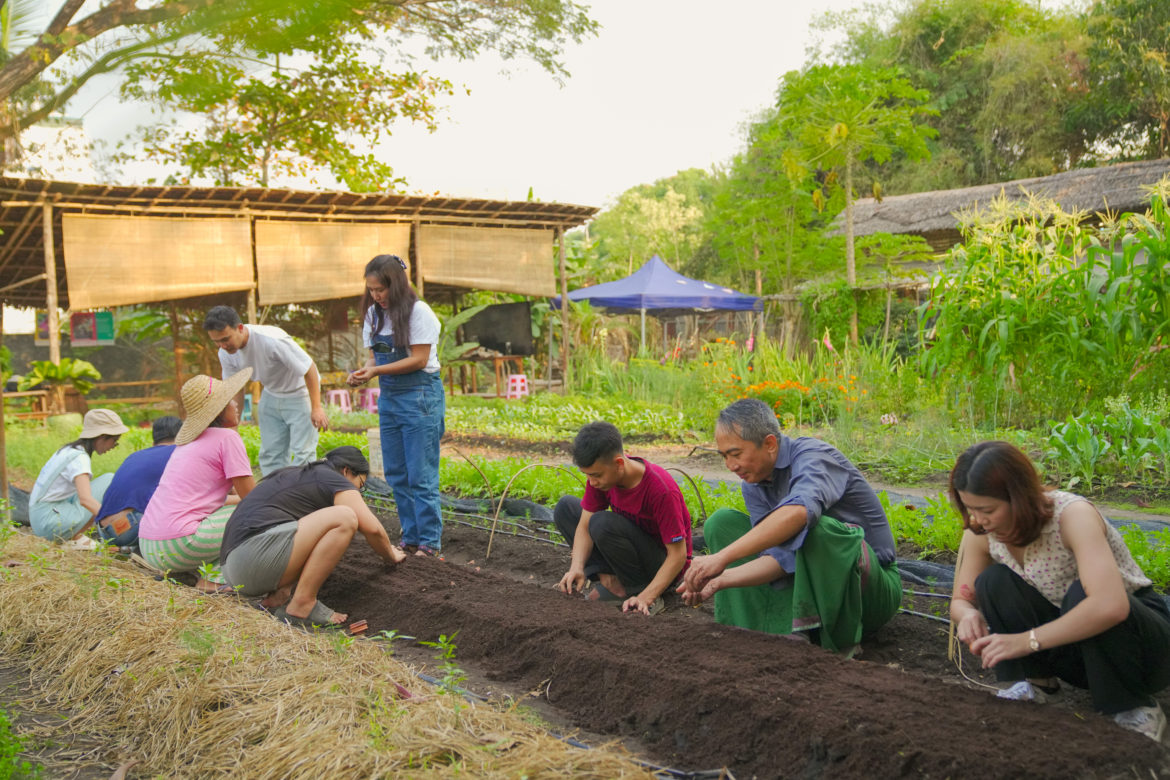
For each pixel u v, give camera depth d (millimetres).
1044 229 9375
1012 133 30609
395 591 4328
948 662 3436
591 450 3852
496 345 19078
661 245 43438
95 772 2627
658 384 16375
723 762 2609
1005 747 2271
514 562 5297
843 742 2404
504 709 3047
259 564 4070
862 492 3574
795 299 18312
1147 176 19703
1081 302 8219
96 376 15922
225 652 3070
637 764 2498
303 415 6238
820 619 3332
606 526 4129
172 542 4660
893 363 12023
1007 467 2576
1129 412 6887
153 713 2832
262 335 5965
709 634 3328
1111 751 2244
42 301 18250
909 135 19922
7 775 2475
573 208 17016
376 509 7199
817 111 20328
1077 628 2502
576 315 21078
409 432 5316
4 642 3744
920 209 23172
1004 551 2793
